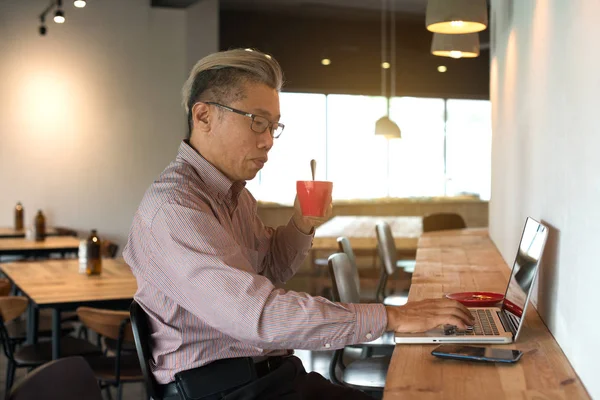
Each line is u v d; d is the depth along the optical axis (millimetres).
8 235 7242
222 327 1719
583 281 1645
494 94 4703
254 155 1891
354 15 10664
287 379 1913
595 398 1490
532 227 2279
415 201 11102
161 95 8602
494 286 2949
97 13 8344
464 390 1577
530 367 1750
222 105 1865
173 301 1810
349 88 11078
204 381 1818
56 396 1565
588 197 1617
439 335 1988
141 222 1822
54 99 8219
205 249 1722
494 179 4625
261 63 1873
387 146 11758
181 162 1911
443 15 3764
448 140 12055
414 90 11445
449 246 4477
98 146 8383
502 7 4105
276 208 10086
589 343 1562
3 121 8055
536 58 2633
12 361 3896
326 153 11414
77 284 3973
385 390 1580
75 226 8336
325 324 1671
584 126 1685
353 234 6297
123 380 3453
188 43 8680
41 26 7598
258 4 9898
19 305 3984
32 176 8164
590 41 1636
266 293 1686
